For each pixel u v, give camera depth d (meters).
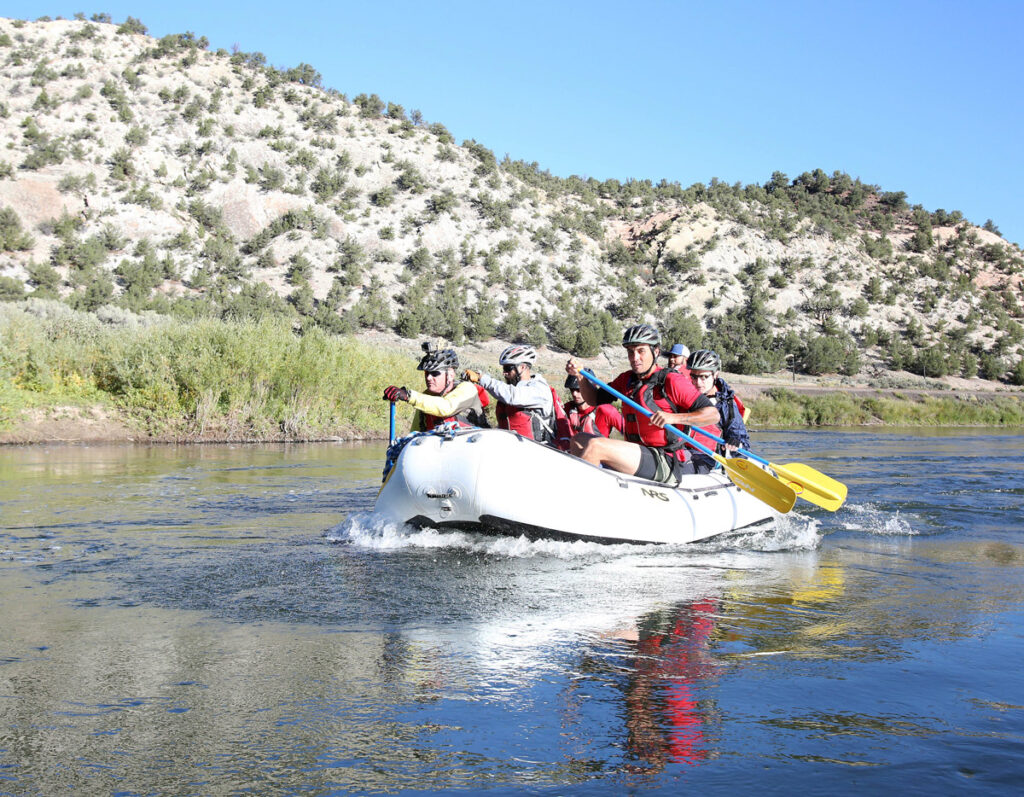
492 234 79.75
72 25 95.62
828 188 114.06
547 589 5.14
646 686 3.45
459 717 3.10
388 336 60.72
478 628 4.27
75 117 80.06
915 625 4.41
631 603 4.84
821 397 40.25
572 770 2.68
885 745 2.88
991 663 3.77
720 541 7.18
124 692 3.33
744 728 3.02
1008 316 87.88
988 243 103.44
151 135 81.00
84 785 2.57
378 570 5.60
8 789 2.54
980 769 2.70
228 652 3.82
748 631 4.28
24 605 4.62
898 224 106.88
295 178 80.00
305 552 6.20
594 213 92.88
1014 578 5.66
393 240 75.31
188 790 2.54
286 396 19.08
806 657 3.84
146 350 18.36
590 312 71.44
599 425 7.44
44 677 3.48
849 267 88.00
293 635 4.10
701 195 99.12
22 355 17.52
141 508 8.26
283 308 59.59
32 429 16.14
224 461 13.13
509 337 65.44
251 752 2.80
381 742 2.88
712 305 78.19
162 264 64.00
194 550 6.21
